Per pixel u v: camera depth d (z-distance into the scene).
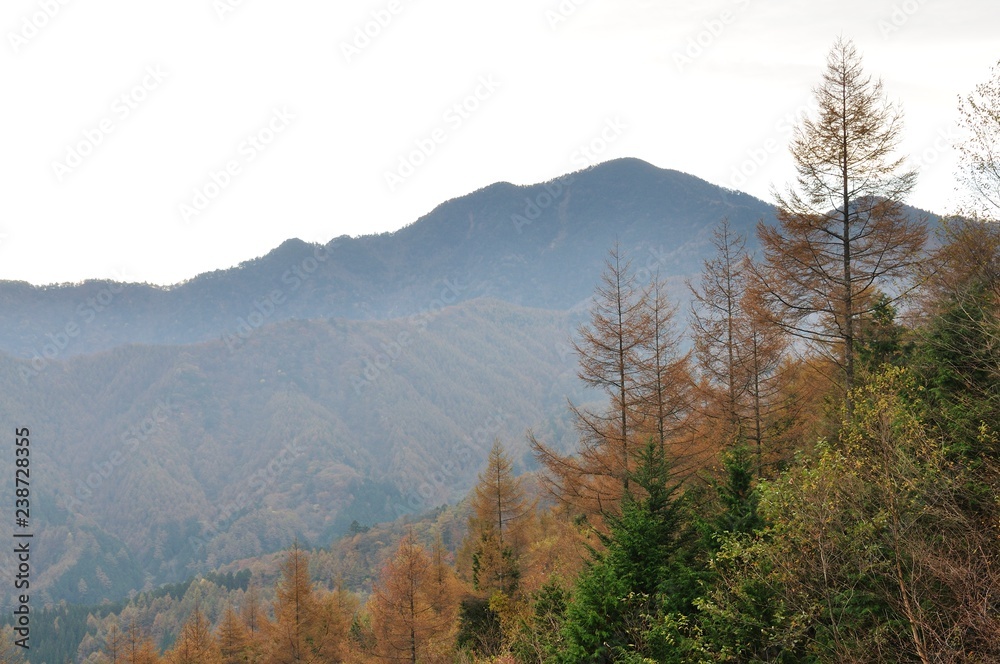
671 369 22.34
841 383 18.67
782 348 21.39
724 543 11.59
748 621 10.31
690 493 15.12
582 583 13.02
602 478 22.38
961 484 10.18
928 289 16.22
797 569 10.34
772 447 20.64
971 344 13.15
